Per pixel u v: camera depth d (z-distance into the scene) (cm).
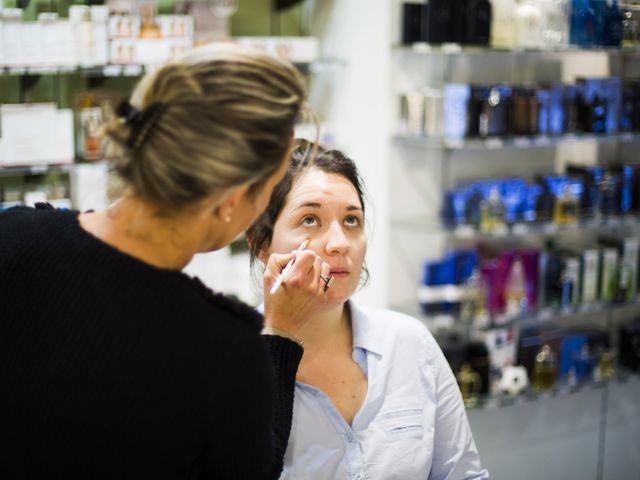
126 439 109
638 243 404
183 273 114
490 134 355
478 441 379
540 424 391
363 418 159
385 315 171
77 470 110
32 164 343
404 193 371
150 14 356
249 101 106
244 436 116
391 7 358
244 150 106
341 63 384
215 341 112
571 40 363
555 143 397
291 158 156
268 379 118
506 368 381
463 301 369
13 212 120
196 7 370
